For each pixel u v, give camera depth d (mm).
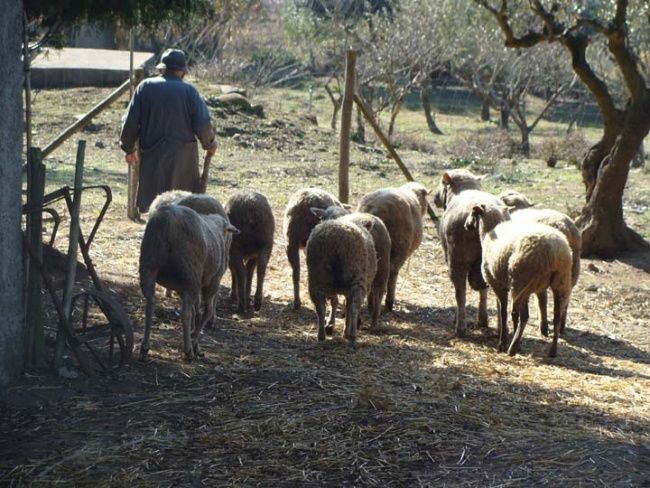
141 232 11492
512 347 8703
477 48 32219
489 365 8391
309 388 7512
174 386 7383
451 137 32219
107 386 7289
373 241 8641
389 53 28234
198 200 8586
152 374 7512
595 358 8883
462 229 9109
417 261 11547
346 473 6504
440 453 6766
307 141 21031
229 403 7207
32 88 21469
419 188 10312
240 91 23922
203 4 8555
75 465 6418
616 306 10594
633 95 12297
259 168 17094
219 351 8078
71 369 7418
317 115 32312
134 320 8430
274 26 35625
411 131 33812
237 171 16547
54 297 7309
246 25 32625
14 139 7082
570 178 19906
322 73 39562
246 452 6656
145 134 9484
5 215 7066
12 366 7180
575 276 9398
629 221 15016
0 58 6965
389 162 20000
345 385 7613
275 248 11430
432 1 30484
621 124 12680
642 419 7500
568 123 40250
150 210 8742
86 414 6934
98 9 8039
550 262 8398
